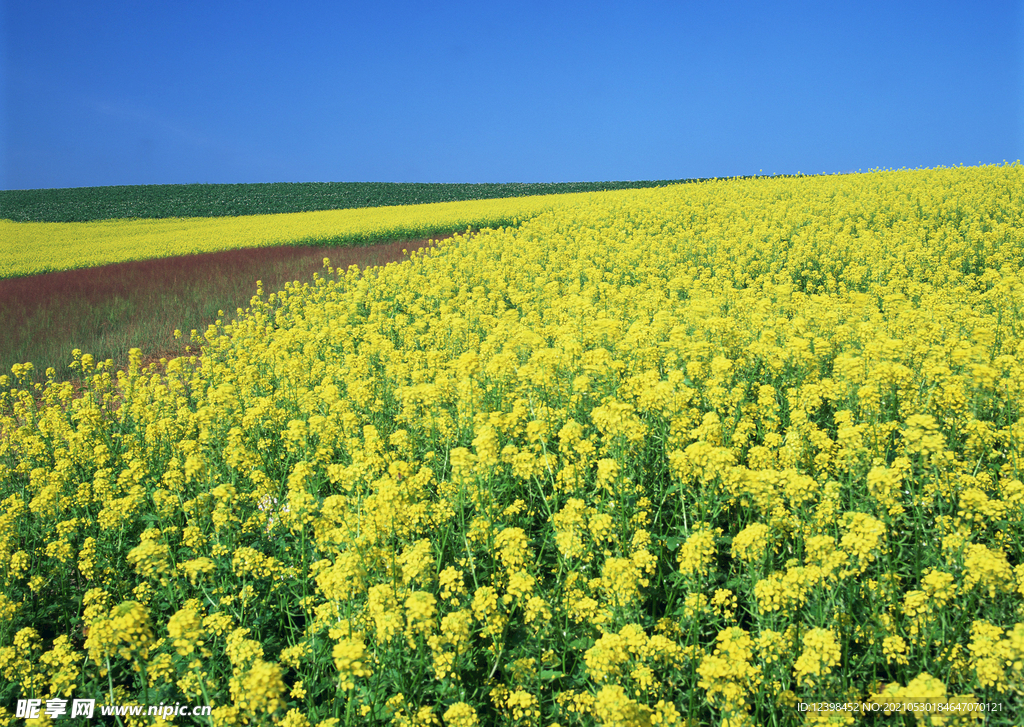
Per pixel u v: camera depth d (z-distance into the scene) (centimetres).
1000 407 671
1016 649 331
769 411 691
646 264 1903
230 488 604
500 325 1077
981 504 458
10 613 500
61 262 3303
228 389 907
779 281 1619
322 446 741
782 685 368
